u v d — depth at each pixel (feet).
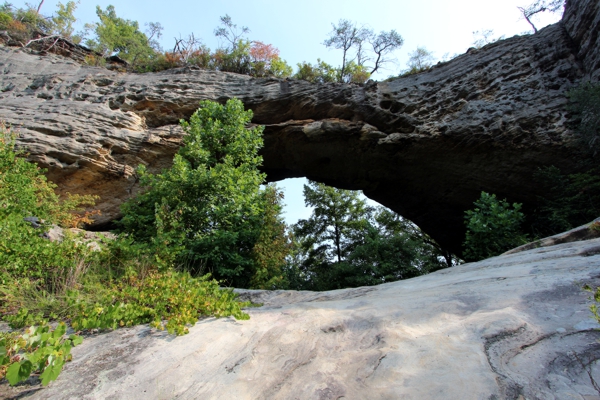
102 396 6.43
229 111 35.47
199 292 11.51
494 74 43.70
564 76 41.09
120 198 43.16
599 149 34.76
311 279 68.85
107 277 14.01
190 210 26.07
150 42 100.68
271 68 84.23
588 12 38.81
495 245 26.94
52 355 7.13
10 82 49.80
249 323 9.62
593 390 5.38
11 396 6.56
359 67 89.86
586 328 7.00
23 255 13.32
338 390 6.04
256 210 29.73
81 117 43.96
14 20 69.00
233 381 6.68
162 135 44.93
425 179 47.75
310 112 49.11
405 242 55.16
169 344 8.43
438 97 45.09
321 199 81.92
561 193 35.55
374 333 8.17
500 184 42.06
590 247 12.23
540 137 38.45
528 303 8.59
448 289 10.93
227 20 83.30
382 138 44.83
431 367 6.33
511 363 6.27
